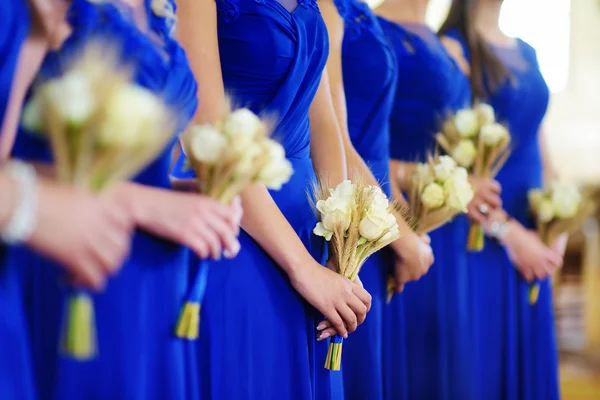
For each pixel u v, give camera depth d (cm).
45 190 98
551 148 518
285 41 169
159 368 131
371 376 220
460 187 224
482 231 261
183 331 134
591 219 473
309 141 185
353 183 193
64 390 116
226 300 154
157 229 123
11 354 103
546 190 281
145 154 109
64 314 113
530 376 277
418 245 221
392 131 251
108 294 122
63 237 99
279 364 161
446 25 279
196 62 161
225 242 131
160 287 131
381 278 223
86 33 119
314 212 178
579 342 452
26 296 118
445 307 255
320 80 192
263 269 161
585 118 518
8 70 109
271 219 159
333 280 166
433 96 249
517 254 269
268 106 169
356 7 228
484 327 266
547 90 284
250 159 134
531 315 277
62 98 100
